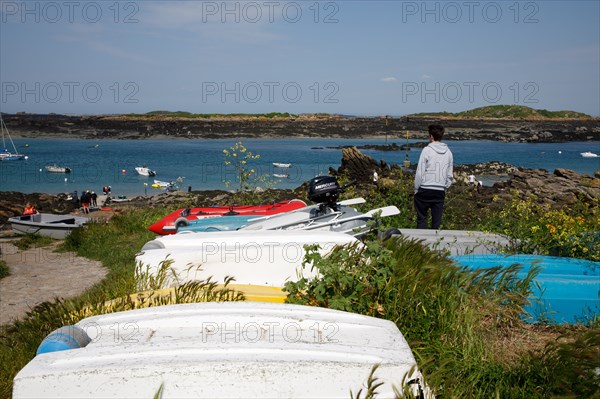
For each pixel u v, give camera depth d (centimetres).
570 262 618
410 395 278
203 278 545
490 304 466
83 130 13212
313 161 6481
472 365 373
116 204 3100
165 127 14250
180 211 909
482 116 19275
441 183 862
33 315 534
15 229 1656
